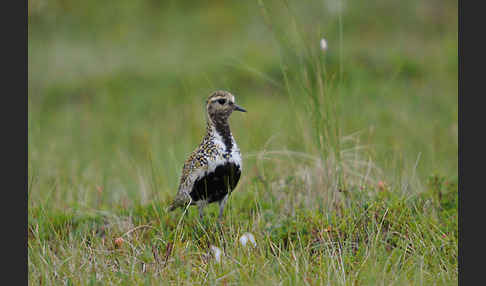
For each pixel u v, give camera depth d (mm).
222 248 11312
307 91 13164
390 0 32125
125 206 13938
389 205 11922
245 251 11148
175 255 11078
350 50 26734
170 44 32500
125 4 36062
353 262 10719
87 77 28094
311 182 13453
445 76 24906
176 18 36125
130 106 24766
